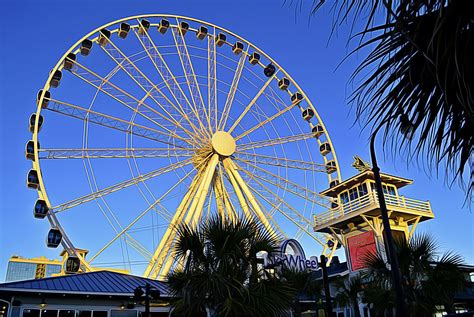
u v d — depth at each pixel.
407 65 3.44
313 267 20.28
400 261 15.43
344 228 31.44
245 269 12.41
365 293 18.02
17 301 19.41
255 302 11.48
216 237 12.33
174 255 12.95
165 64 33.88
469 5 2.99
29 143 28.22
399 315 9.23
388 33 3.31
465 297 25.52
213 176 33.50
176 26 37.50
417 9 3.23
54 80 30.72
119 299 21.45
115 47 31.86
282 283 12.62
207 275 11.89
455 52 2.95
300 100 41.81
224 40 39.50
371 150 10.52
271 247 12.82
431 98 3.52
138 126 30.84
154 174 30.41
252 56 41.16
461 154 3.59
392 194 31.11
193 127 33.31
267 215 32.81
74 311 20.44
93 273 23.52
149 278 24.62
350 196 32.16
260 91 38.44
